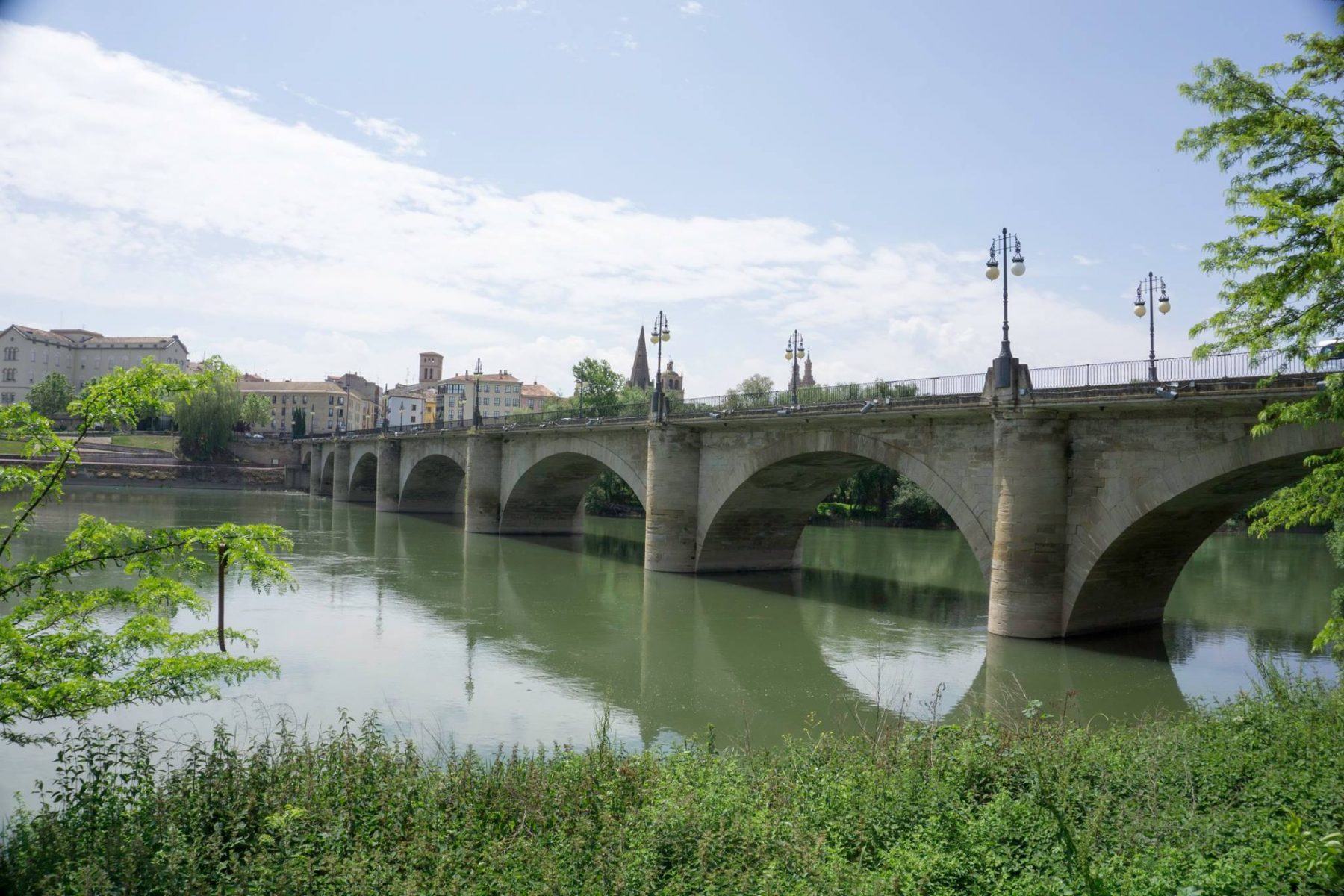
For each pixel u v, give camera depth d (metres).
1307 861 7.88
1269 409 13.02
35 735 16.33
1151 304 30.95
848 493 85.19
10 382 152.38
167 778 12.09
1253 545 60.09
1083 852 8.95
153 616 11.52
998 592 27.11
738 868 8.94
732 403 41.53
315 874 8.91
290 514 75.31
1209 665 24.42
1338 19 12.17
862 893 8.46
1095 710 20.05
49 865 8.98
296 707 19.45
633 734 18.33
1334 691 14.91
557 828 10.25
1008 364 26.66
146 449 120.56
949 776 11.35
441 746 14.69
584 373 113.38
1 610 25.20
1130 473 24.67
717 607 34.12
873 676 23.58
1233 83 13.30
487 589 37.38
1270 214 11.18
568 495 63.62
